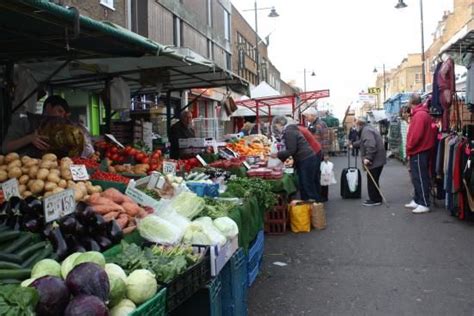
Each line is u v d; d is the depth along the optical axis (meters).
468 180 9.08
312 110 12.50
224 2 31.98
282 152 10.09
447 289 5.84
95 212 3.81
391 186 15.73
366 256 7.37
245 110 22.28
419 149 10.41
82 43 5.84
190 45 24.06
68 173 4.88
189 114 11.62
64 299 2.56
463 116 12.25
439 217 10.05
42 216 3.72
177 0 21.92
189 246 3.83
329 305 5.46
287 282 6.28
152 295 2.96
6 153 5.89
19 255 3.22
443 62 10.59
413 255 7.33
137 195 4.92
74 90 11.55
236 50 36.56
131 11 17.94
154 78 8.94
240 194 6.35
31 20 4.71
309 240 8.50
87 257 3.01
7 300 2.36
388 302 5.49
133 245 3.55
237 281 4.62
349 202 12.59
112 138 8.09
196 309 3.65
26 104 7.84
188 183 6.16
